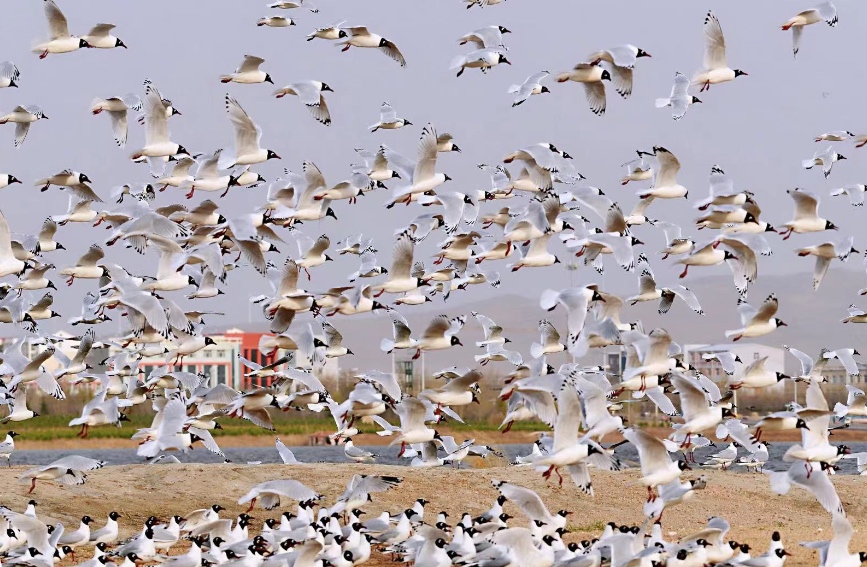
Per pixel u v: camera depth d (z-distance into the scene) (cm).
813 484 2467
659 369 2719
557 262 3297
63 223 3381
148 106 3186
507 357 3478
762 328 3039
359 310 3097
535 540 2414
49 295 3372
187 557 2438
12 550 2506
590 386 2441
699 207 3259
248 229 3000
